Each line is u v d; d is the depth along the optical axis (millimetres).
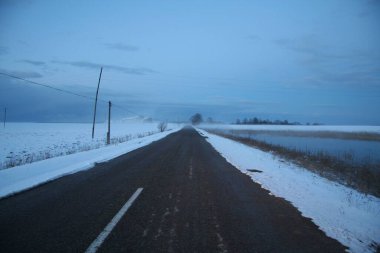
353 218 6363
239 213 6434
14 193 7855
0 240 4684
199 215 6223
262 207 6945
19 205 6711
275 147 25609
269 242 4859
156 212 6352
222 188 8984
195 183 9648
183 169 12586
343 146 34281
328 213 6633
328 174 13719
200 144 27906
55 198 7398
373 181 12156
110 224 5516
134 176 10719
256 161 16094
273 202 7426
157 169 12438
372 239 5141
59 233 5023
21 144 27953
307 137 52719
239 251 4473
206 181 10039
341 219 6227
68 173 11242
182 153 19312
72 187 8750
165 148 22844
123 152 19453
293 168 14406
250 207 6926
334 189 9812
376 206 7836
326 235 5250
